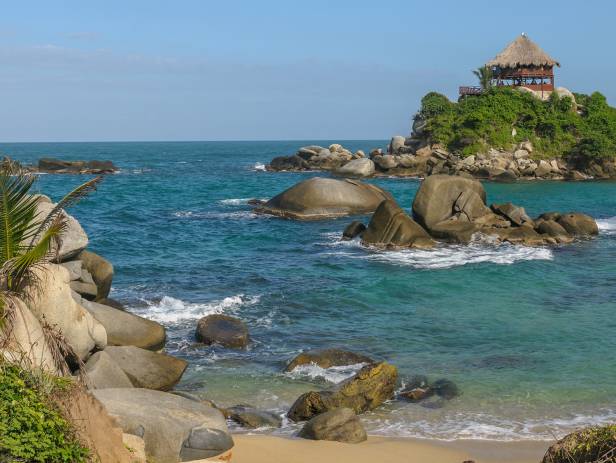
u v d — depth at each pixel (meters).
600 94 87.44
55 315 11.56
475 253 31.17
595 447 8.54
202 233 36.47
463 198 35.06
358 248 32.53
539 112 83.12
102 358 12.67
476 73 91.00
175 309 20.34
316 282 24.78
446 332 18.72
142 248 31.30
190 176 81.44
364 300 22.12
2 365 8.23
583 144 79.38
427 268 27.56
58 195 56.69
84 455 7.83
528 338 18.17
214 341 17.19
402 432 12.51
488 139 80.12
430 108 89.00
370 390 13.61
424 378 15.12
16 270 10.74
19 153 171.25
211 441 10.23
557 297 22.89
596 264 28.89
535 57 87.75
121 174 85.06
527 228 34.50
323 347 17.41
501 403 13.91
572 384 14.91
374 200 44.47
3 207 10.33
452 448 11.77
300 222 41.19
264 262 28.72
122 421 10.01
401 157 79.69
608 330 18.91
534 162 79.81
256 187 66.44
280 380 15.12
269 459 10.91
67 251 15.56
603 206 52.38
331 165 87.56
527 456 11.46
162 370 14.33
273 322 19.55
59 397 8.32
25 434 7.37
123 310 17.42
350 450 11.48
